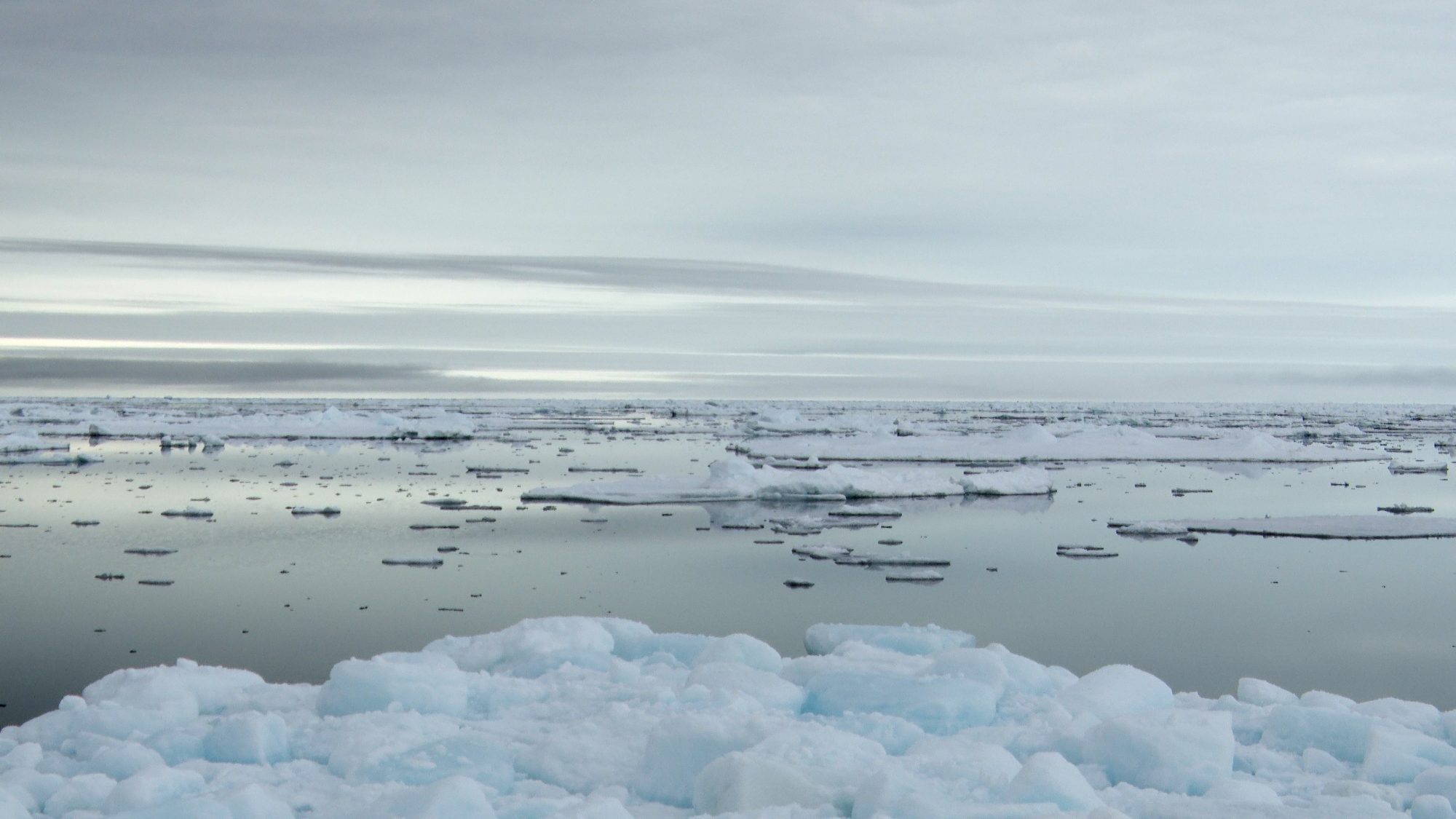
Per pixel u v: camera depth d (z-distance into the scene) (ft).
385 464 177.58
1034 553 96.78
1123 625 69.46
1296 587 81.71
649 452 211.41
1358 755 33.30
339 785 29.78
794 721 31.94
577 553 94.63
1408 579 85.10
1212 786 28.71
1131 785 30.35
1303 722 34.42
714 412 449.06
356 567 87.61
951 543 102.53
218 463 177.78
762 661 41.27
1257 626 69.00
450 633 66.23
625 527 109.91
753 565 89.61
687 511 122.62
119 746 31.55
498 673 41.65
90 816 27.20
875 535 107.24
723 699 35.01
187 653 61.52
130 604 74.02
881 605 74.90
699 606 73.97
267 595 77.10
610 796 29.71
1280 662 60.39
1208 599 77.20
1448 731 35.06
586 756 31.76
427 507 123.34
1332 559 93.91
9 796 27.32
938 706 35.35
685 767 30.17
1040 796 26.78
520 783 30.76
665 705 35.35
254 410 412.16
